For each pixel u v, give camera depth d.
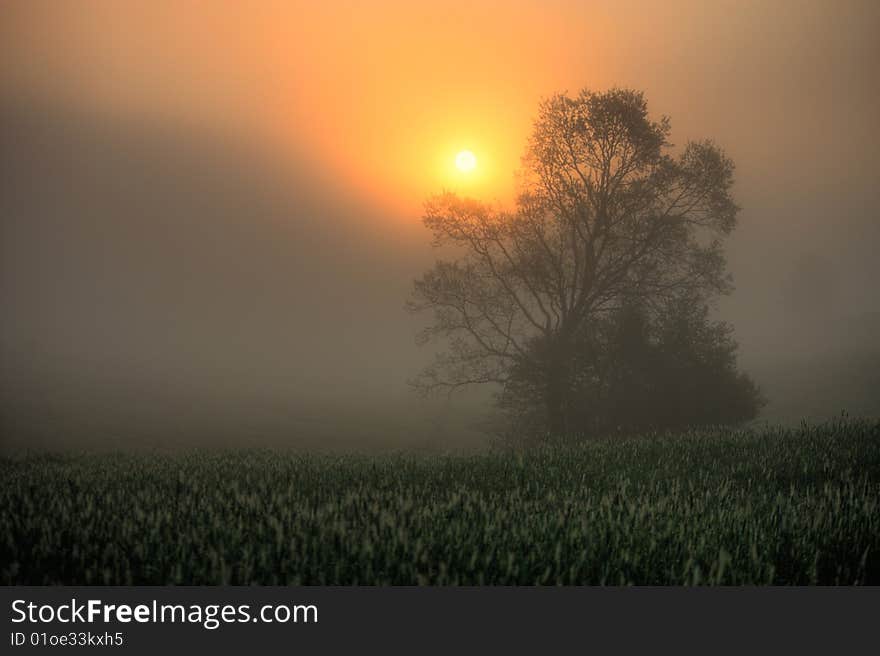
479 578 5.74
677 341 28.86
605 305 30.83
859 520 7.46
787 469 12.02
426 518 7.29
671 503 8.32
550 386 29.88
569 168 29.91
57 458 18.62
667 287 30.52
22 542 6.85
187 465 13.98
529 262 30.56
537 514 7.51
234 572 6.07
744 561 6.34
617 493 8.72
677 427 27.95
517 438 32.38
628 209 29.50
